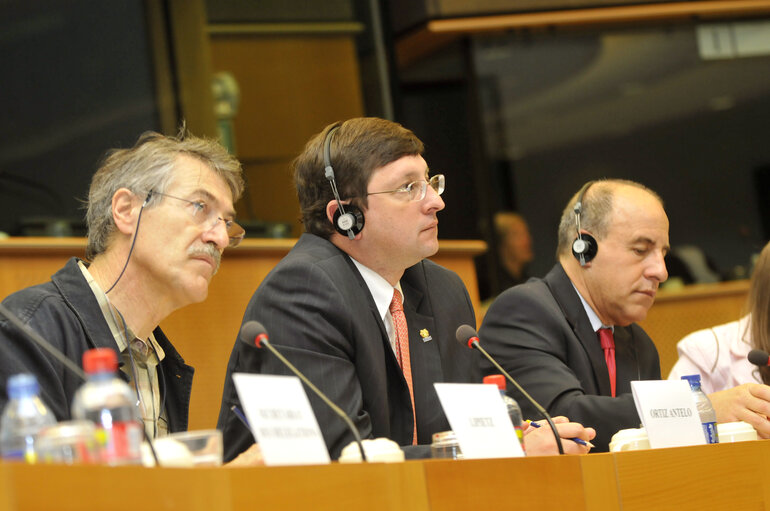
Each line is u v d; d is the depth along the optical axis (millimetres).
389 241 2305
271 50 5359
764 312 3021
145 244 2111
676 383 2002
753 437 2109
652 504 1752
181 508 1173
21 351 1901
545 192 6359
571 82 6398
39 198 4777
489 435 1699
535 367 2633
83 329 2029
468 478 1545
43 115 4855
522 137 6348
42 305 1989
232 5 5281
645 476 1759
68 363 1542
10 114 4793
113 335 2117
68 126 4891
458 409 1676
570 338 2707
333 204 2338
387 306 2352
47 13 4906
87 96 4934
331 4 5535
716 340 3170
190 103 5113
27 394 1235
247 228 3871
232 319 3332
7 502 994
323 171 2352
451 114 6312
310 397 2035
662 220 2762
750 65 6516
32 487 1017
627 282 2729
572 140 6410
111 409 1279
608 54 6422
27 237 3326
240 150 5184
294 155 5320
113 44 5008
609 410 2443
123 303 2133
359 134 2342
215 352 3277
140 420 2066
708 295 4801
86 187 4867
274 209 5199
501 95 6316
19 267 2959
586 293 2793
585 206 2795
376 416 2160
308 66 5445
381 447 1640
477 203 6273
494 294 6195
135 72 5031
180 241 2119
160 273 2115
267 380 1458
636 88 6469
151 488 1143
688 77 6496
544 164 6359
